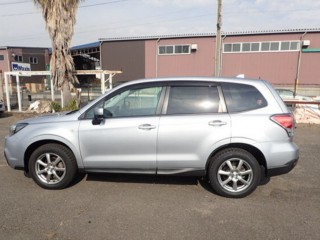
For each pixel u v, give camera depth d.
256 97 4.19
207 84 4.25
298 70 27.61
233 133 4.05
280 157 4.05
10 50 41.03
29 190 4.45
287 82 28.08
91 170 4.43
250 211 3.80
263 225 3.45
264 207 3.92
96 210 3.81
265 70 28.59
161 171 4.29
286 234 3.26
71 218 3.59
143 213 3.73
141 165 4.28
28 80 41.69
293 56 27.59
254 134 4.03
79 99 13.27
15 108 15.69
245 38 28.61
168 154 4.20
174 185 4.67
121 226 3.41
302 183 4.82
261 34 28.06
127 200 4.12
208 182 4.77
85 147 4.32
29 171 4.54
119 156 4.29
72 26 12.28
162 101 4.27
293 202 4.08
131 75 32.75
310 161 6.09
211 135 4.08
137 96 4.34
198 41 30.09
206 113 4.16
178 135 4.13
